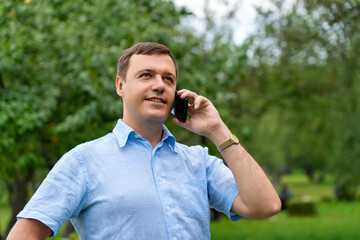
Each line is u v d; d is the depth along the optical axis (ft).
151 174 6.18
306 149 88.48
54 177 5.95
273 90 41.78
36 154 25.75
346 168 67.31
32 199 5.88
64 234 24.97
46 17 22.49
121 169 6.08
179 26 27.58
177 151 6.64
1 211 71.05
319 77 40.19
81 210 6.09
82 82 22.56
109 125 24.95
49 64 24.39
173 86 6.65
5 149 23.21
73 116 22.99
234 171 6.62
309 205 64.13
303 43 31.32
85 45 23.09
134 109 6.41
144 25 23.44
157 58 6.47
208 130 6.89
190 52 26.86
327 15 24.91
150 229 5.85
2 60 21.44
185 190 6.35
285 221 57.98
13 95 22.49
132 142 6.34
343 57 30.58
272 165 92.12
